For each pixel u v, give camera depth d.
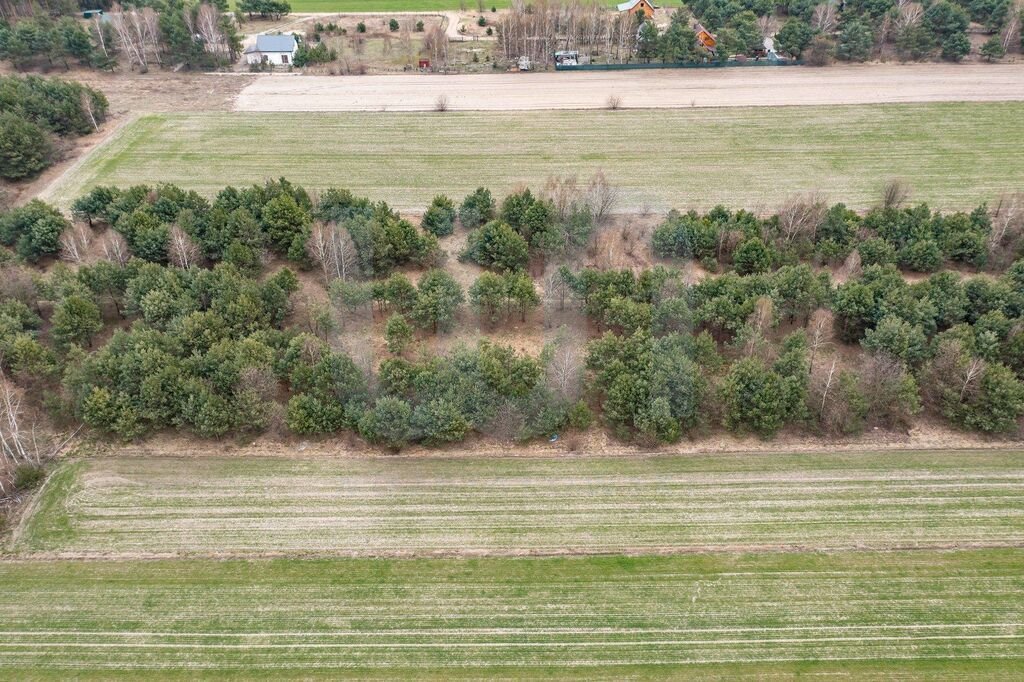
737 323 55.09
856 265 61.81
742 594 40.19
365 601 39.97
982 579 40.72
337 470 48.25
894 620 38.75
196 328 52.88
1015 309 55.44
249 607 39.62
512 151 89.31
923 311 54.91
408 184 82.19
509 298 59.22
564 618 39.16
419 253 66.38
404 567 41.88
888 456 48.81
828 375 51.72
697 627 38.62
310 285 65.12
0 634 38.19
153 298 55.44
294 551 42.81
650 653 37.41
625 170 84.81
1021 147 88.62
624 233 70.44
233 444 49.88
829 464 48.28
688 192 80.12
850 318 56.72
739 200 78.62
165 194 70.00
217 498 46.16
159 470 48.09
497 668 36.81
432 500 46.16
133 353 50.31
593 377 52.25
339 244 62.41
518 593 40.41
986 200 78.19
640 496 46.31
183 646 37.75
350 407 49.31
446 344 58.19
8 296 57.72
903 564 41.66
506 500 46.12
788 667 36.69
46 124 87.56
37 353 52.44
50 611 39.34
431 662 37.09
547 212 67.56
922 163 85.81
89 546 43.06
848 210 71.31
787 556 42.31
